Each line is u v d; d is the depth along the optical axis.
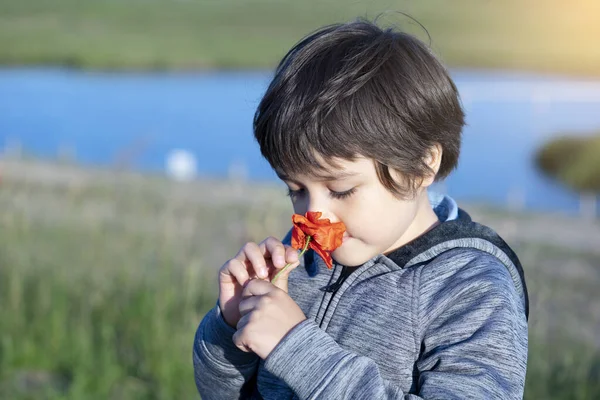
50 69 29.33
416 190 1.60
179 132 16.80
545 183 13.60
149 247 6.45
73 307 4.80
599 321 5.34
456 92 1.73
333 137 1.48
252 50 35.47
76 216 7.63
